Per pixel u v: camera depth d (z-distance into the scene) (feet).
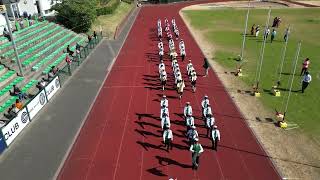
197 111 77.82
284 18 194.08
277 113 74.59
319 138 65.98
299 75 100.07
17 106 70.23
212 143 62.80
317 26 171.32
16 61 93.91
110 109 79.05
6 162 59.36
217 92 88.53
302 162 58.59
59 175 56.03
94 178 55.16
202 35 153.99
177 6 252.62
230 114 76.28
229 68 107.34
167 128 61.72
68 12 143.33
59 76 91.86
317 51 125.59
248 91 89.04
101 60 116.57
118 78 99.19
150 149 62.69
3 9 82.02
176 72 91.97
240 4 254.47
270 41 140.77
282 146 63.41
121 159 59.88
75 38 135.64
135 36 154.61
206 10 228.84
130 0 257.34
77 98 85.05
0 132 61.11
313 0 264.52
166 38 149.38
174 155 60.75
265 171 56.49
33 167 58.03
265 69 105.81
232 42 140.15
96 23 164.55
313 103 81.41
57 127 71.05
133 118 74.59
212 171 56.59
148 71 105.29
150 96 86.17
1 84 81.92
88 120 73.97
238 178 54.90
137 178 54.80
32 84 86.94
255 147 63.26
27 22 132.46
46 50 109.19
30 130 69.87
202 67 108.47
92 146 64.08
